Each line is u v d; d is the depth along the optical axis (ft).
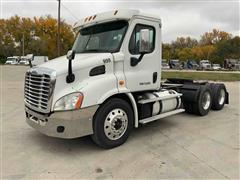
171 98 19.61
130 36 15.72
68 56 13.17
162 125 20.47
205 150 14.92
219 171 12.25
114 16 15.80
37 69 14.55
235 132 18.48
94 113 14.01
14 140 16.60
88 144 15.94
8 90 40.65
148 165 12.94
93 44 16.74
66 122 13.26
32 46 228.63
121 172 12.21
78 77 13.92
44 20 234.79
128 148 15.28
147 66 17.15
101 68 14.67
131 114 16.01
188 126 20.17
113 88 14.92
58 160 13.58
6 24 242.17
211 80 68.74
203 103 23.80
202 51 271.69
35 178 11.60
